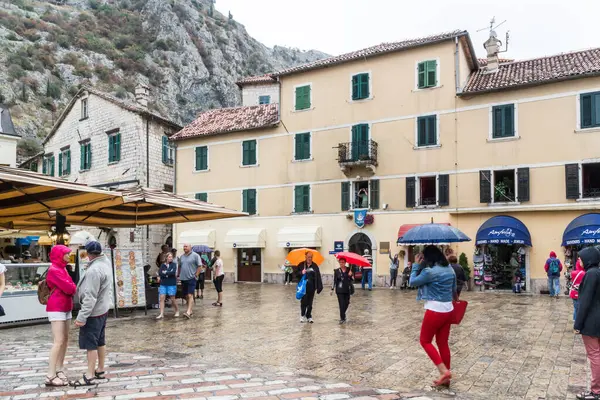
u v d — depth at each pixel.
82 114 37.19
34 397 6.12
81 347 6.82
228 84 102.06
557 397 6.25
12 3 95.69
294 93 29.62
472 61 27.09
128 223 17.23
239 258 30.86
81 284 6.73
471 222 24.11
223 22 125.62
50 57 80.12
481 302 18.02
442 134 25.05
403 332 11.22
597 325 5.98
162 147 34.53
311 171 28.78
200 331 11.52
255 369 7.71
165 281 13.92
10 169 9.67
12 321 12.34
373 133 26.89
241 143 31.34
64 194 10.35
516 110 23.38
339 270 12.92
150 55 96.50
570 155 22.08
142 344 9.95
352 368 7.78
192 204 14.56
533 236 22.61
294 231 28.27
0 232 22.80
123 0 114.19
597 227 20.14
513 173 24.03
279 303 17.78
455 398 6.17
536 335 10.79
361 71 27.55
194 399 6.02
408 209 25.55
